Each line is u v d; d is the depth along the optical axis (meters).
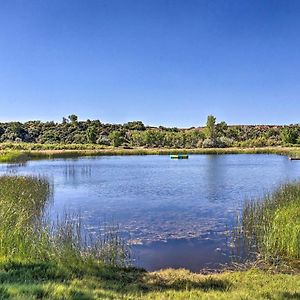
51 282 6.86
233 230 13.13
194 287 7.65
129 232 13.27
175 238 12.38
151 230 13.55
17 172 34.81
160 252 10.88
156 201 19.98
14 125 101.00
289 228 10.64
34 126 107.56
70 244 9.63
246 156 59.94
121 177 32.03
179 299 6.49
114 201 20.14
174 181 28.94
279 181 27.86
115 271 8.82
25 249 8.93
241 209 17.39
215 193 22.61
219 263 9.92
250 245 11.45
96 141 87.69
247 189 24.14
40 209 17.36
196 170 37.94
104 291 6.65
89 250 9.94
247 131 103.75
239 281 8.10
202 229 13.59
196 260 10.20
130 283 7.82
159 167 41.97
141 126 113.00
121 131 98.12
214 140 82.00
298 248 10.15
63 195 22.31
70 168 40.19
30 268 7.77
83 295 6.14
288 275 8.62
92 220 15.35
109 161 51.72
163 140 82.31
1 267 7.68
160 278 8.38
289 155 57.03
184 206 18.44
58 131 101.19
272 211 13.12
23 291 6.02
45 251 9.01
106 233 13.03
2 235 9.11
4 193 16.59
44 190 21.36
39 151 63.91
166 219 15.43
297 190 16.42
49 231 10.95
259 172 35.09
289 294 6.91
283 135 82.56
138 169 39.62
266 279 8.22
